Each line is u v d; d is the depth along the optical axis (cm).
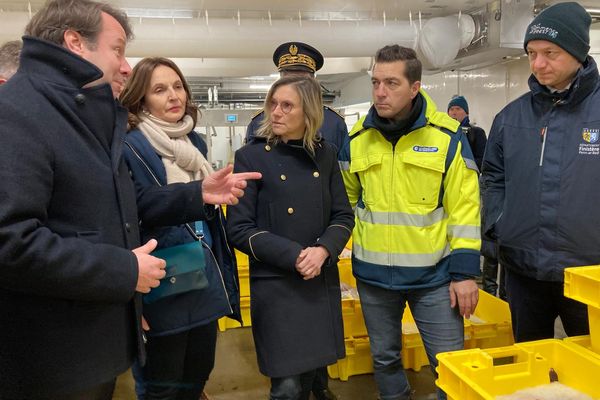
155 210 128
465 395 108
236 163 158
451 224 162
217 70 541
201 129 668
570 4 140
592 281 113
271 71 549
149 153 138
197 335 155
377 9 363
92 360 92
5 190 76
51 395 89
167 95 144
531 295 160
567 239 145
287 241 147
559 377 124
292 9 354
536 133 153
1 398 87
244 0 326
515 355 124
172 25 335
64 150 86
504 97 443
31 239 77
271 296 152
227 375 256
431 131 163
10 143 78
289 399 154
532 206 152
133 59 422
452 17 361
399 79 154
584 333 149
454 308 164
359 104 766
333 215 165
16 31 305
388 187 166
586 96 143
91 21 95
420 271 162
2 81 137
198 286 137
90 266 84
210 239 151
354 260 179
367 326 181
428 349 170
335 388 234
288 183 153
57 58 89
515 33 342
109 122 100
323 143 165
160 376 145
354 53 370
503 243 163
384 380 181
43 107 84
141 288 93
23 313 86
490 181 177
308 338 152
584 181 142
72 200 88
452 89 540
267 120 159
